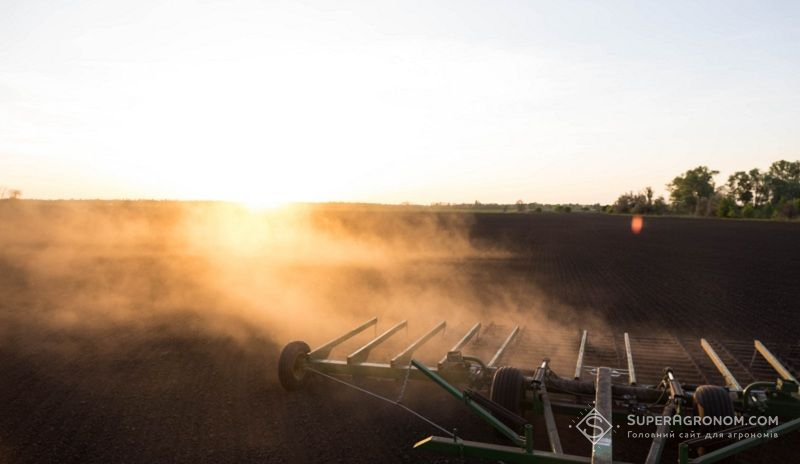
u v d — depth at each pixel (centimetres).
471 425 548
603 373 480
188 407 599
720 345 761
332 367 613
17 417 573
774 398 489
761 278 1695
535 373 517
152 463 469
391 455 483
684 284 1562
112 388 662
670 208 12912
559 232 4300
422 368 472
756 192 14325
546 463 369
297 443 508
